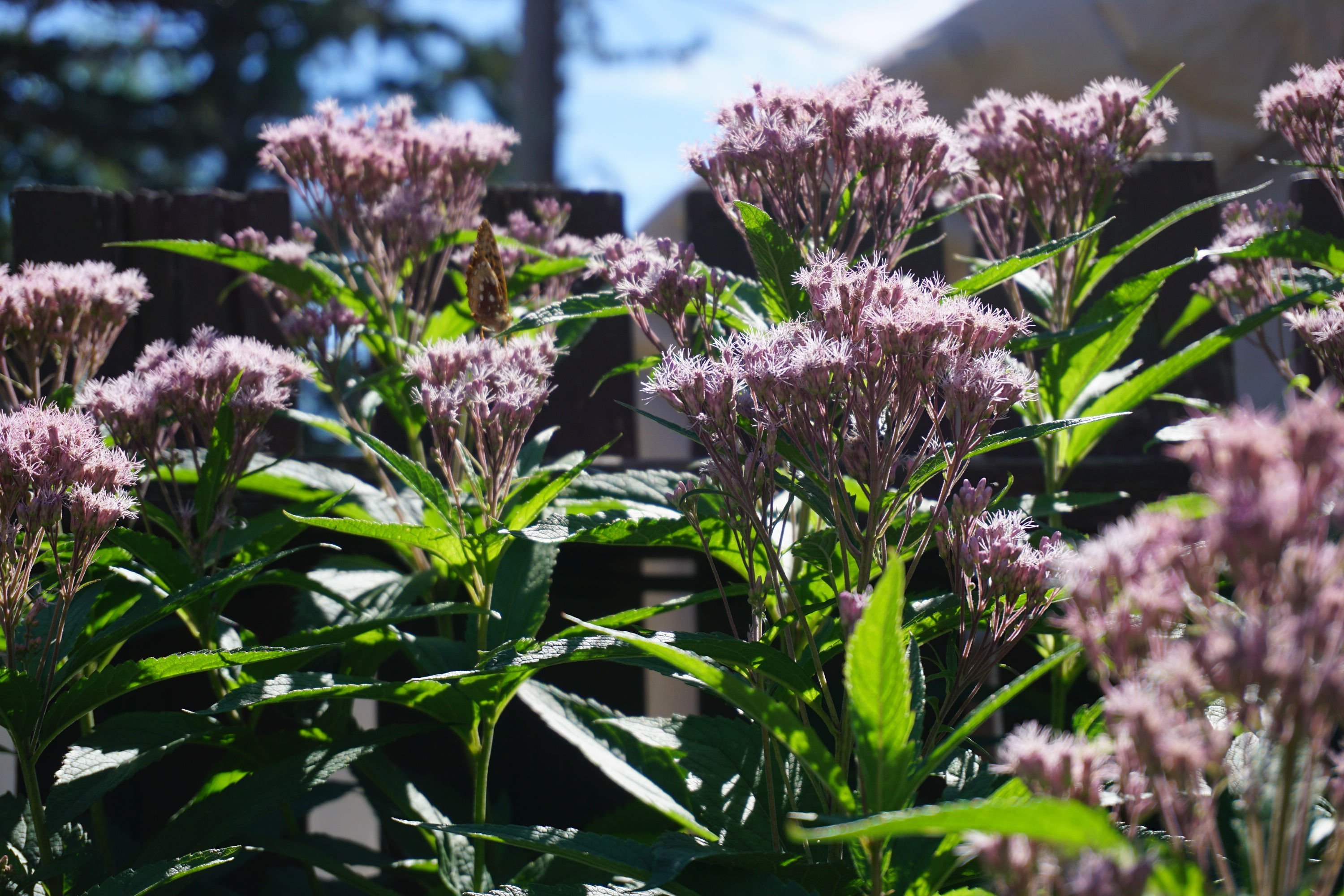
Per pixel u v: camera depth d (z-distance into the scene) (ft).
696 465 3.29
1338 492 2.08
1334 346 3.11
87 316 3.50
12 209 3.83
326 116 3.78
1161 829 2.91
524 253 3.76
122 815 3.63
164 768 3.64
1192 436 3.20
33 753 3.04
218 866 3.21
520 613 3.30
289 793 3.12
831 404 2.97
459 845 3.33
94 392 3.29
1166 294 3.82
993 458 3.76
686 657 2.66
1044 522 3.58
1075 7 4.47
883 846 2.72
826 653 3.03
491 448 3.25
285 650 3.03
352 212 3.72
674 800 3.06
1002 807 1.86
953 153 3.32
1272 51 4.33
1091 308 3.30
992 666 2.93
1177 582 2.28
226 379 3.32
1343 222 3.74
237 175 19.49
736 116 3.27
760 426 2.94
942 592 3.12
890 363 2.91
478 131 3.81
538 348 3.35
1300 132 3.35
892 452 2.95
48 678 3.03
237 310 3.90
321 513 3.31
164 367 3.32
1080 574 2.39
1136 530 2.31
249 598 3.70
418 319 3.68
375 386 3.54
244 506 3.66
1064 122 3.36
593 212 4.01
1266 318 3.17
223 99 19.44
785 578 2.92
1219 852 2.26
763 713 2.68
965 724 2.69
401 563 3.71
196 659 3.02
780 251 3.10
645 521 3.05
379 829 3.67
